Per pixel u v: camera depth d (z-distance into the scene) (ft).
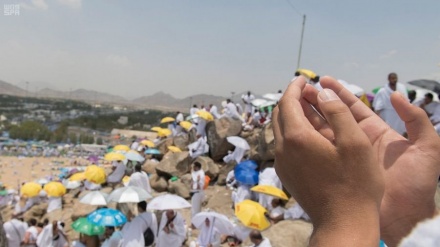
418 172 3.75
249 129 66.28
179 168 56.90
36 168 199.31
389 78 31.01
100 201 38.88
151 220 27.71
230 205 44.09
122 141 370.32
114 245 28.32
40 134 369.30
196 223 31.53
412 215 3.65
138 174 37.01
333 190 2.63
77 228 32.83
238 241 30.91
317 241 2.64
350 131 2.65
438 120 29.71
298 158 2.72
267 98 72.79
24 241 33.63
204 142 60.95
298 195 2.81
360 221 2.56
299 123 2.79
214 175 55.88
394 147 4.01
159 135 92.12
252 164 44.27
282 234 27.40
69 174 86.84
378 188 2.65
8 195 72.33
